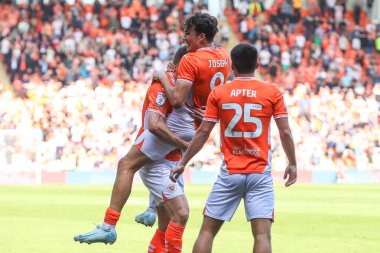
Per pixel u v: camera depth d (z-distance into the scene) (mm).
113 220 19359
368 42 85500
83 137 69188
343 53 84125
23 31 79562
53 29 79750
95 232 19297
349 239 27750
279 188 59344
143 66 78875
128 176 19359
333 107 74375
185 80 19000
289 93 80375
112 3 82875
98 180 65500
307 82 80938
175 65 19812
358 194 52250
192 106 19547
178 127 19500
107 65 78312
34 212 37031
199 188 57344
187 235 28016
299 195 51125
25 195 48844
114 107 70375
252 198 17359
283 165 68875
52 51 78125
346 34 85688
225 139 17547
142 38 81125
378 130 73938
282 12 85750
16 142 64875
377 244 26453
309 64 82812
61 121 69750
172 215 19375
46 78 76812
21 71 77188
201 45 19375
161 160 19422
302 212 38312
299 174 68938
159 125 19031
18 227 30500
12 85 76312
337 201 45781
